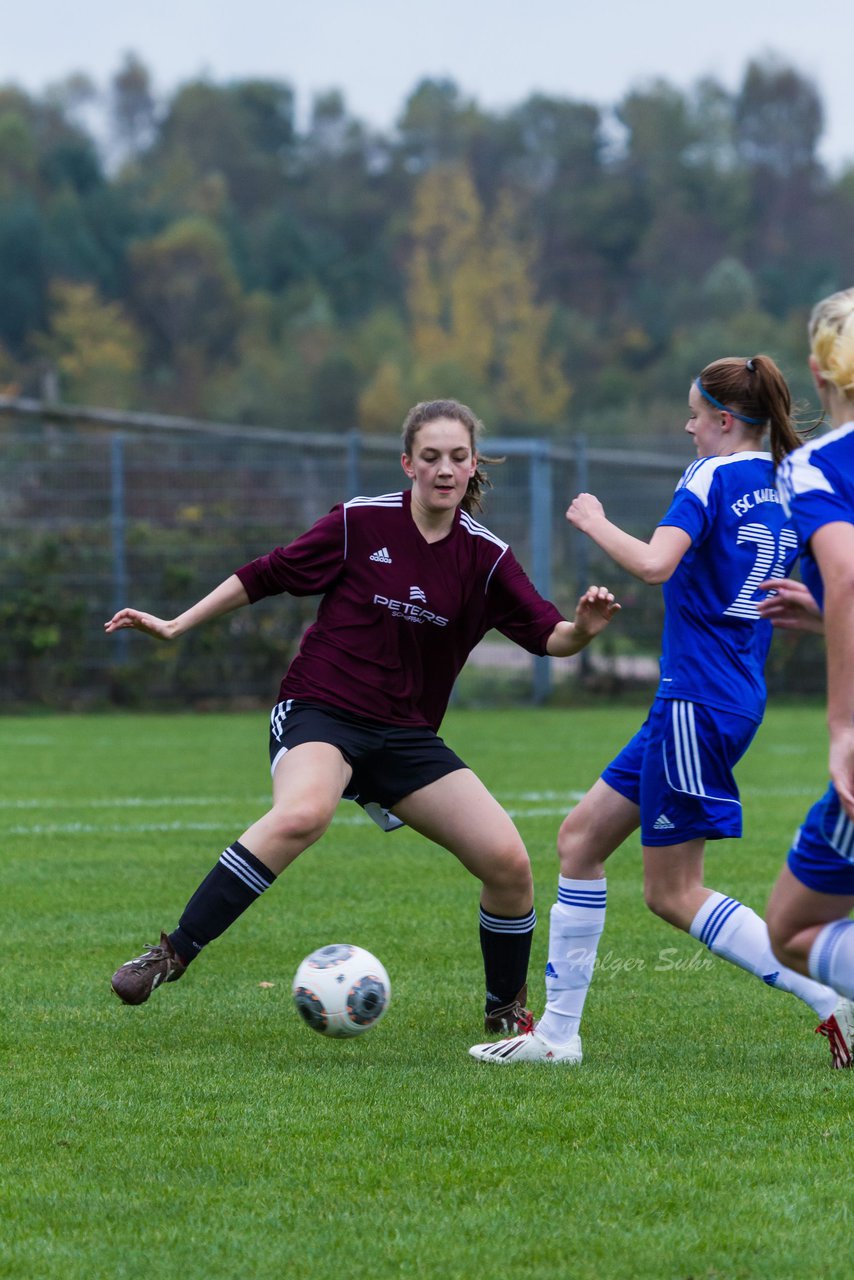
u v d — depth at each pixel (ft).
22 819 112.68
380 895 82.94
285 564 54.39
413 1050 52.54
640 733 52.44
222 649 225.76
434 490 52.19
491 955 54.49
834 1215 36.27
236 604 55.42
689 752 49.24
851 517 36.19
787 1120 43.55
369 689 53.26
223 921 52.34
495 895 53.62
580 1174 39.01
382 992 50.90
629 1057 51.44
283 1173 39.17
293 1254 34.12
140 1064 50.08
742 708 49.57
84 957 67.36
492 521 236.43
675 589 50.01
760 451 51.06
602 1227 35.55
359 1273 33.14
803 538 36.60
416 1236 35.04
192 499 229.25
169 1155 40.52
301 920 75.82
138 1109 44.73
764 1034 54.80
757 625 50.65
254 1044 53.11
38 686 223.30
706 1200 37.17
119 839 102.78
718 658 49.60
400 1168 39.47
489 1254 34.06
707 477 49.26
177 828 107.96
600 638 238.07
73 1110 44.68
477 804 53.26
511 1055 50.70
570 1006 51.13
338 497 233.76
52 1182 38.60
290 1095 46.24
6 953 68.23
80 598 223.51
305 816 51.60
